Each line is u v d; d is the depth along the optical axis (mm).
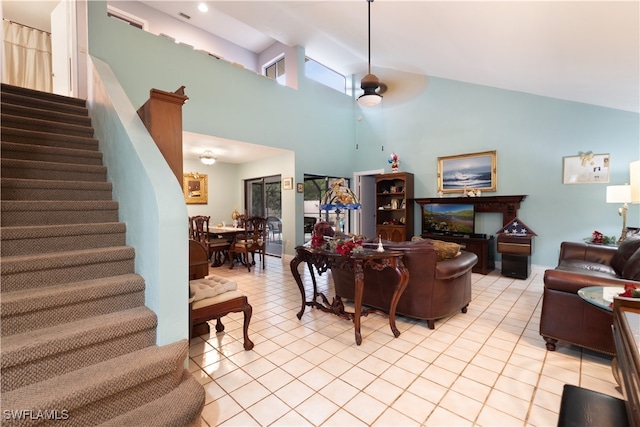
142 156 1909
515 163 5195
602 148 4430
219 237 5730
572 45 2893
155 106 2105
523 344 2521
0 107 2656
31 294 1531
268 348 2477
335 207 2998
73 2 3695
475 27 3182
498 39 3287
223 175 7391
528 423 1608
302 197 6309
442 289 2832
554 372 2096
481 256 5035
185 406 1479
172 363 1563
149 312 1734
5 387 1274
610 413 1196
